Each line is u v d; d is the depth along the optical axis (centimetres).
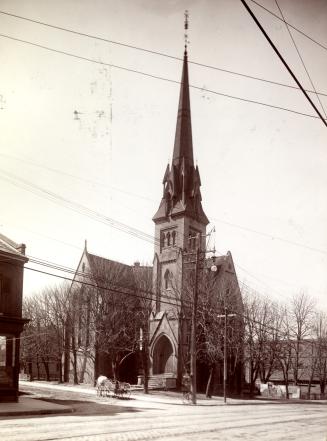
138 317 4825
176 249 5600
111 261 5428
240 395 5006
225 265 5619
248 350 4838
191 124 6147
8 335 2755
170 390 4872
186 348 5088
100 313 4772
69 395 3538
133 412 2558
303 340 5519
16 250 2936
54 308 5269
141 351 4619
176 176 5928
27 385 4753
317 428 2091
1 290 2767
